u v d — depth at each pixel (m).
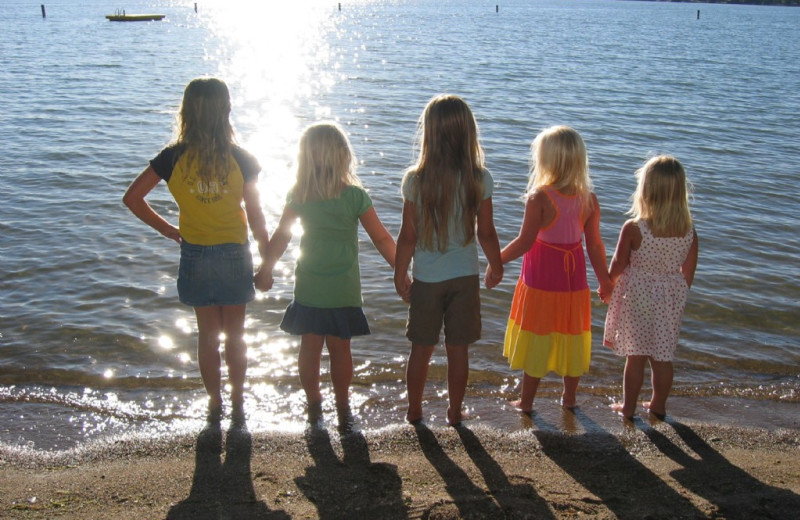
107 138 12.87
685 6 137.25
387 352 5.10
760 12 112.44
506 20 71.44
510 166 11.58
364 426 4.05
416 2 140.62
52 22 53.53
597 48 38.44
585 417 4.23
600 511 3.07
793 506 3.15
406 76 24.42
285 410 4.21
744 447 3.82
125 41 38.28
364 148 12.70
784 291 6.59
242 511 3.04
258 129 15.10
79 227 7.85
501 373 4.84
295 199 3.77
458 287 3.79
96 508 3.06
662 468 3.54
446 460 3.57
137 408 4.23
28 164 10.75
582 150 3.87
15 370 4.70
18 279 6.34
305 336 4.02
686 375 4.93
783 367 5.09
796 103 20.25
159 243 7.38
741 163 12.34
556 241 3.96
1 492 3.19
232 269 3.82
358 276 3.94
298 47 38.38
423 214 3.68
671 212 3.92
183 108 3.66
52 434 3.91
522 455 3.66
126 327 5.41
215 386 4.11
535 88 21.72
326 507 3.07
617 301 4.20
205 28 53.59
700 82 24.39
